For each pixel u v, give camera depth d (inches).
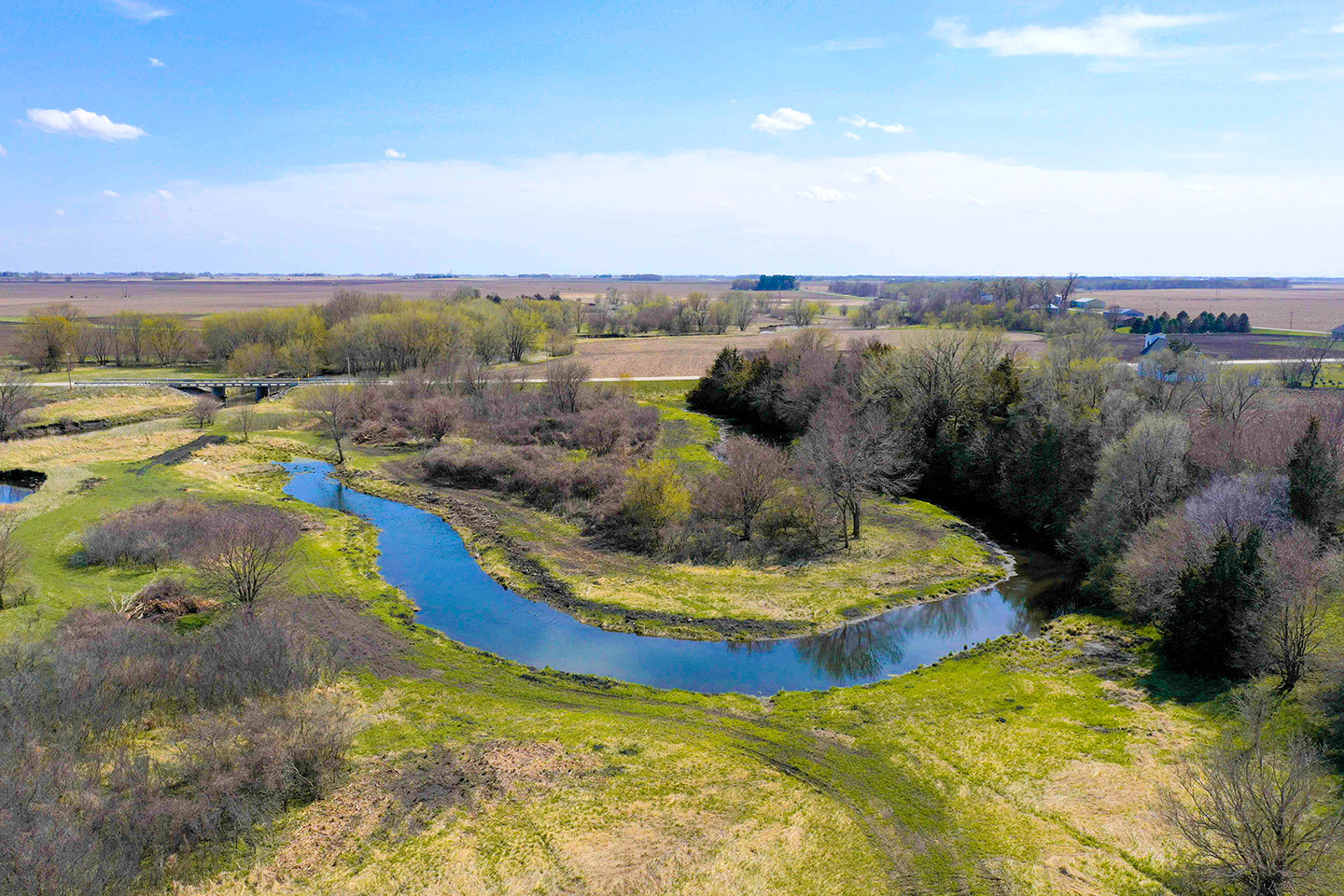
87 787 1232.2
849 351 4352.9
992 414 3255.4
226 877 1145.4
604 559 2573.8
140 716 1480.1
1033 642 1989.4
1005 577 2459.4
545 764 1459.2
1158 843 1183.6
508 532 2815.0
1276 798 1085.1
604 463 3341.5
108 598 2039.9
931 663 1957.4
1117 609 2118.6
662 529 2716.5
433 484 3437.5
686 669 1914.4
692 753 1505.9
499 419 4229.8
